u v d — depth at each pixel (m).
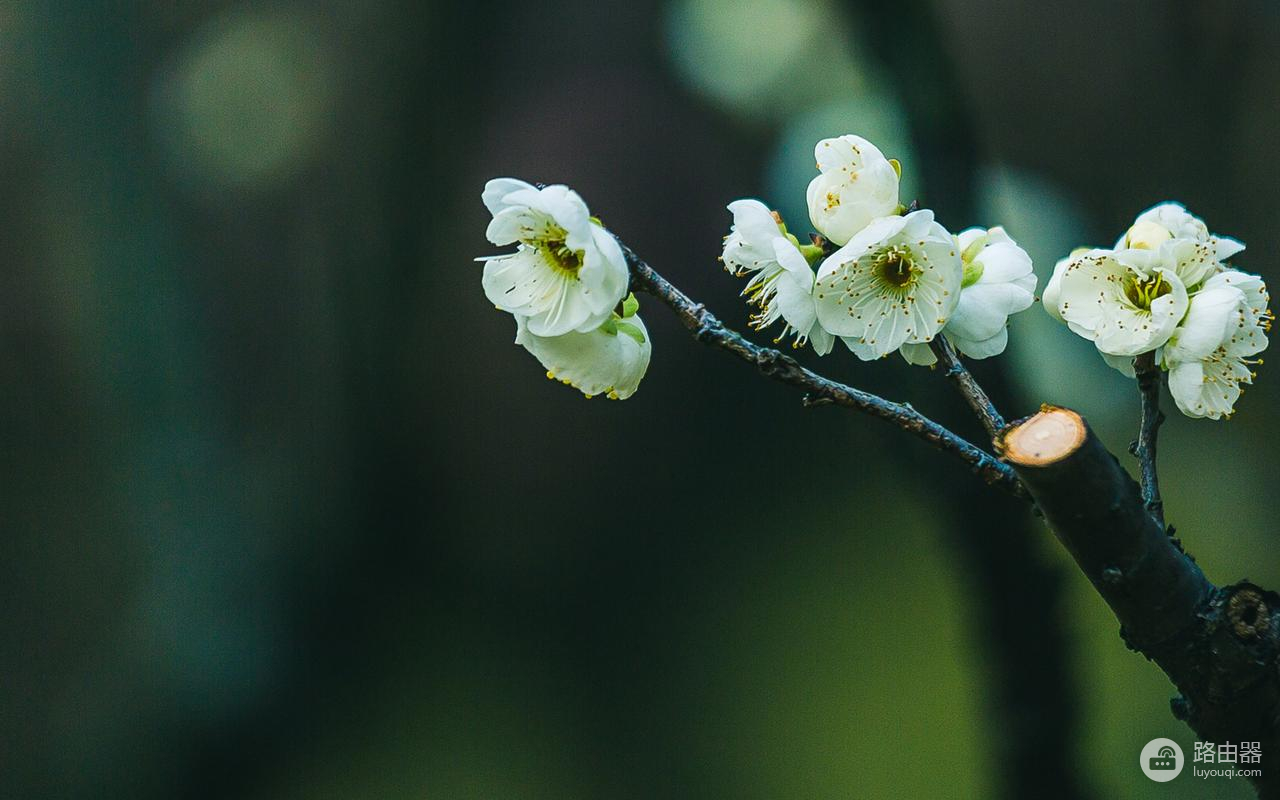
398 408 1.73
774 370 0.78
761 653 2.24
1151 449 0.79
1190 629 0.76
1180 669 0.77
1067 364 1.15
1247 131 1.77
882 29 1.06
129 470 1.65
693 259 2.28
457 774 1.99
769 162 1.27
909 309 0.78
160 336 1.62
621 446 2.43
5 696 2.22
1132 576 0.76
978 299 0.78
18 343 2.40
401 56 1.54
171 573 1.64
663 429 2.46
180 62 1.68
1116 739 1.52
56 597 2.36
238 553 1.66
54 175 1.72
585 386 0.78
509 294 0.78
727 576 2.41
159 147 1.63
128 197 1.60
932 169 1.06
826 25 1.26
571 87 2.09
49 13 1.55
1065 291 0.79
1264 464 2.00
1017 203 1.23
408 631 2.15
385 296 1.63
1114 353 0.78
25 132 2.04
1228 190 1.81
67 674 2.30
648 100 2.12
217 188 1.71
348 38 1.65
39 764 2.09
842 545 2.39
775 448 2.51
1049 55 2.19
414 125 1.56
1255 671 0.76
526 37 2.01
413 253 1.61
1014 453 0.76
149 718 1.66
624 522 2.42
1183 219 0.79
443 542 2.19
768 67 1.28
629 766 2.09
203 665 1.64
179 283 1.63
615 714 2.18
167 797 1.68
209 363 1.66
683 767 2.06
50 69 1.57
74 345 2.31
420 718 2.07
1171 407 1.20
